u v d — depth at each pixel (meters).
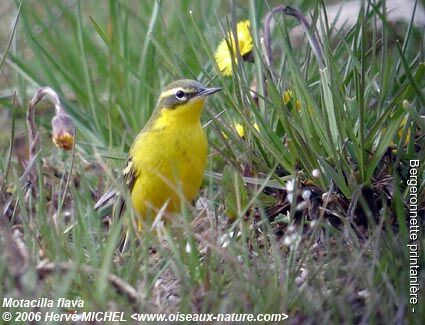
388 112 10.77
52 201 11.27
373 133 10.83
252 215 10.52
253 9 12.71
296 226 11.10
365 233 10.66
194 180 11.66
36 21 16.11
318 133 11.03
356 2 15.46
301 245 10.26
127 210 10.06
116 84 14.94
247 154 11.48
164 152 11.44
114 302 8.70
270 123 11.90
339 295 8.80
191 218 11.15
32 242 9.91
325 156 11.14
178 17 15.46
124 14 16.14
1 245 9.75
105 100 15.03
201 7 15.43
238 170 11.49
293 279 8.95
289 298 8.77
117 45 15.38
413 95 11.24
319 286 8.72
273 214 11.26
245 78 12.02
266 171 11.49
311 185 11.02
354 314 8.73
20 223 11.87
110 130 13.17
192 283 9.14
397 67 12.06
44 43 16.69
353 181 10.52
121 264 10.23
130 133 13.92
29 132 12.30
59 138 11.72
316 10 12.09
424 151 10.84
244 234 9.66
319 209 10.77
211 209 11.23
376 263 9.08
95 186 13.25
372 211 10.71
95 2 16.91
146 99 14.23
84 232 9.94
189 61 14.06
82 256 9.64
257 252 9.80
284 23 12.38
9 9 17.11
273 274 9.24
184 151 11.45
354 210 10.66
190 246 9.39
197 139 11.55
